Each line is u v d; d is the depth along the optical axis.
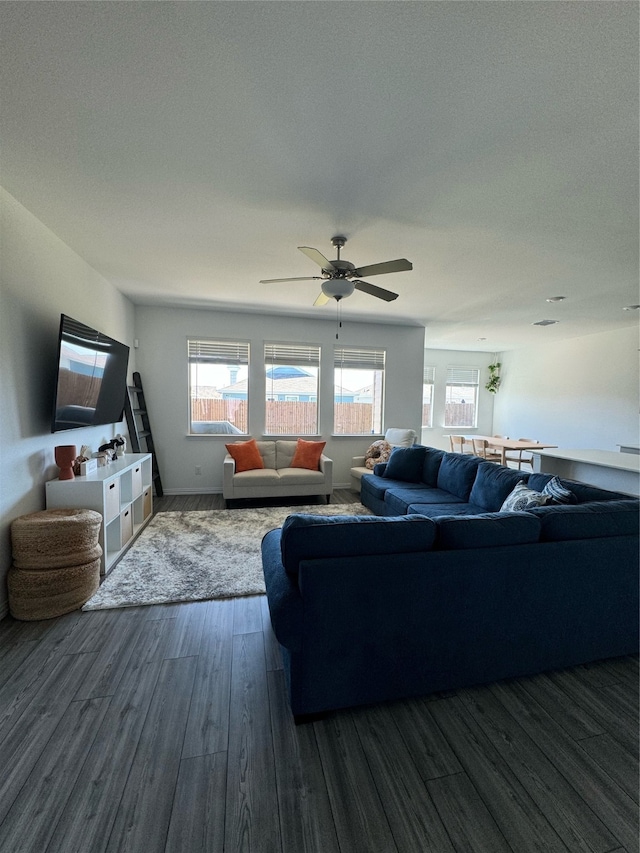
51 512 2.56
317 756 1.40
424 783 1.31
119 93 1.52
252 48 1.32
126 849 1.09
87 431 3.53
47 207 2.46
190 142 1.82
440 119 1.64
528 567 1.75
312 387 5.77
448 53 1.32
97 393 3.39
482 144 1.80
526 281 3.81
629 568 1.91
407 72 1.40
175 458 5.30
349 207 2.40
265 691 1.73
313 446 5.17
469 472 3.69
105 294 3.91
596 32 1.23
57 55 1.35
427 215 2.49
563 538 1.86
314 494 4.89
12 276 2.38
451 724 1.56
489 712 1.63
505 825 1.17
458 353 8.66
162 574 2.83
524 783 1.31
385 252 3.12
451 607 1.66
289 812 1.20
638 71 1.37
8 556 2.33
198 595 2.54
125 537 3.38
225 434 5.45
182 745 1.44
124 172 2.07
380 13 1.19
